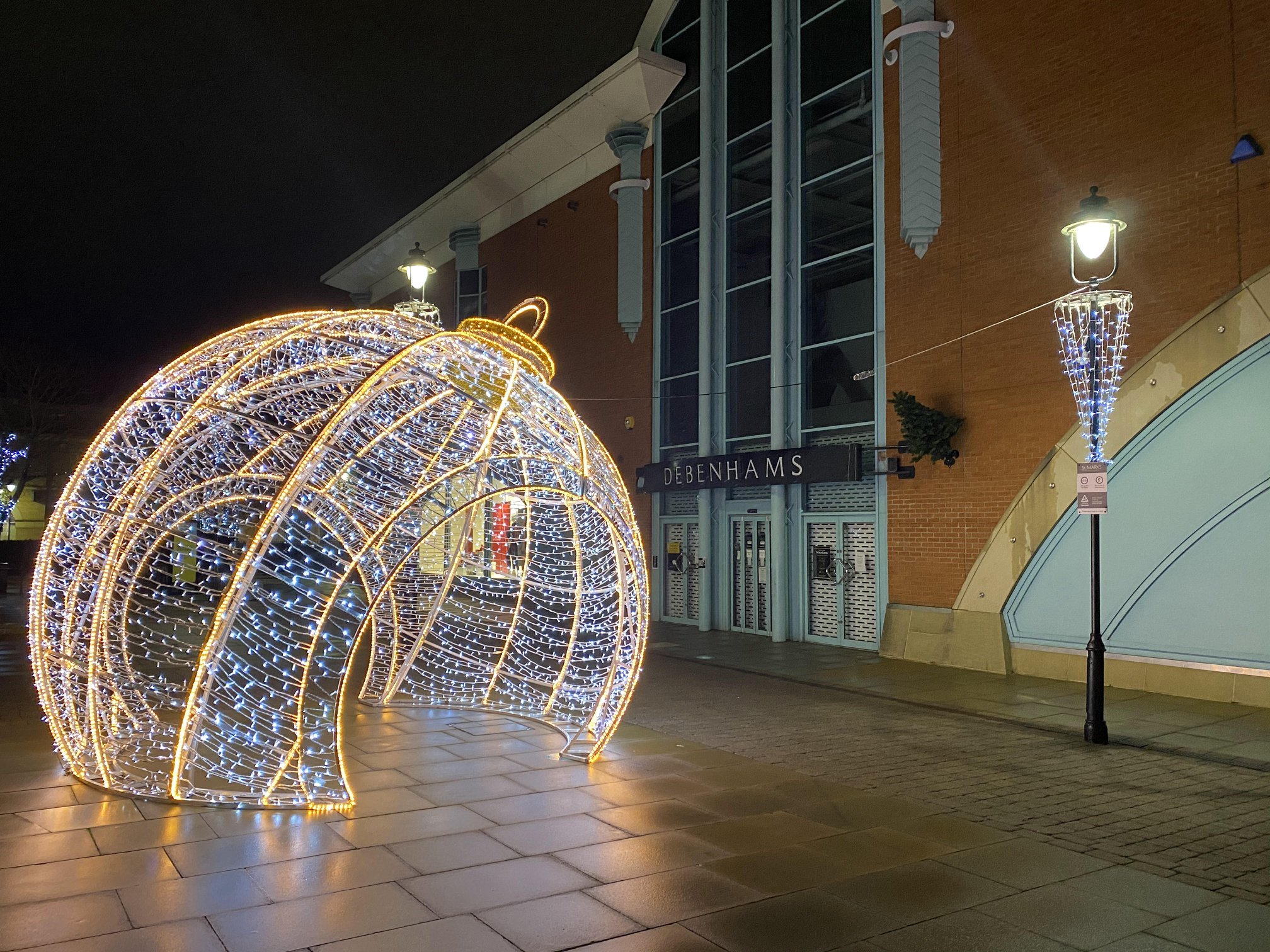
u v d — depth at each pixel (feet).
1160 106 36.19
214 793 21.57
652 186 63.87
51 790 22.39
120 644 27.37
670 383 62.28
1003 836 19.62
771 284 54.13
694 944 14.28
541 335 73.15
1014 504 40.78
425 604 37.40
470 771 24.62
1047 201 40.01
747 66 57.57
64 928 14.58
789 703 35.04
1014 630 41.11
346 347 26.25
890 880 17.03
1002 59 42.11
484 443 23.49
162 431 25.66
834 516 50.62
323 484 23.65
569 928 14.80
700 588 59.21
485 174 75.05
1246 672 33.47
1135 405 36.40
